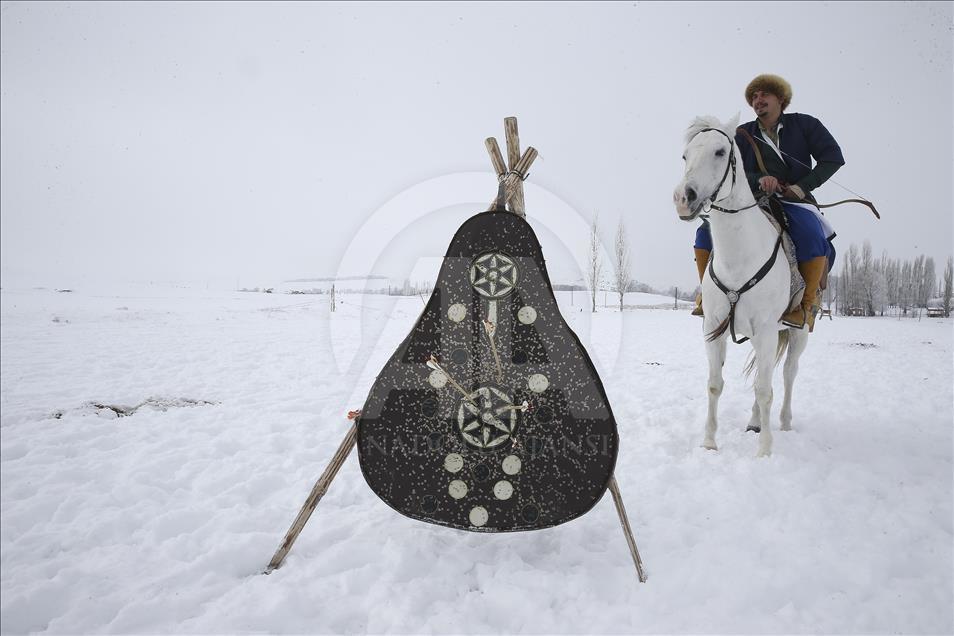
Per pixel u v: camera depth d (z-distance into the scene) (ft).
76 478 12.63
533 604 7.28
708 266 13.83
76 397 21.40
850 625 6.93
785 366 15.83
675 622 6.94
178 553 8.96
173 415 18.24
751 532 9.32
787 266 13.57
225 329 50.67
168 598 7.47
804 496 10.79
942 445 14.30
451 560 8.41
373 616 7.11
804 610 7.23
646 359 32.99
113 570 8.45
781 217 14.08
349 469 12.78
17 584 8.20
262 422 17.43
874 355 34.12
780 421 15.94
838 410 18.65
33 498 11.41
